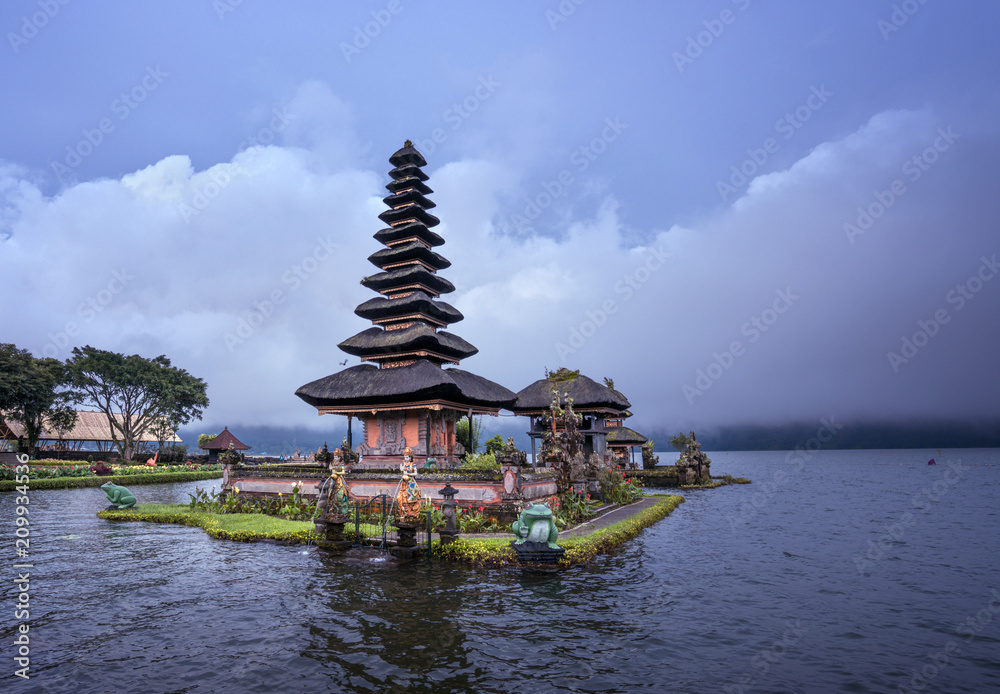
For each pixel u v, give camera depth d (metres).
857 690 8.92
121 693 8.52
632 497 37.47
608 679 9.21
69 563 17.58
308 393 31.44
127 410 69.31
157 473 58.09
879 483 66.06
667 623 12.17
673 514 34.16
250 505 27.84
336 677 9.18
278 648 10.43
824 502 42.56
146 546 20.39
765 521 30.58
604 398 46.88
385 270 36.50
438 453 31.53
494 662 9.87
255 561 17.81
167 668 9.51
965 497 46.34
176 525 25.59
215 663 9.73
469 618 12.23
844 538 24.66
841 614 13.03
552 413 31.61
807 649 10.73
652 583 15.76
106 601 13.43
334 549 19.06
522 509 21.94
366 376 31.61
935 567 18.50
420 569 16.80
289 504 26.72
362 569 16.75
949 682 9.30
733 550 21.38
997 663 10.13
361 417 33.00
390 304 33.75
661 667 9.75
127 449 69.12
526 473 25.38
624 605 13.45
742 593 14.86
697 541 23.55
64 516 29.28
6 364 53.97
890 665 10.02
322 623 11.83
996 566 18.69
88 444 95.06
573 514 26.48
